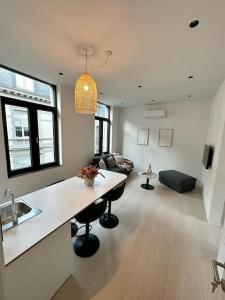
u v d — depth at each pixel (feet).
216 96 11.24
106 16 4.26
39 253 3.91
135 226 8.00
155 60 6.81
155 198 11.41
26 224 4.07
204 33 4.92
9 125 8.41
